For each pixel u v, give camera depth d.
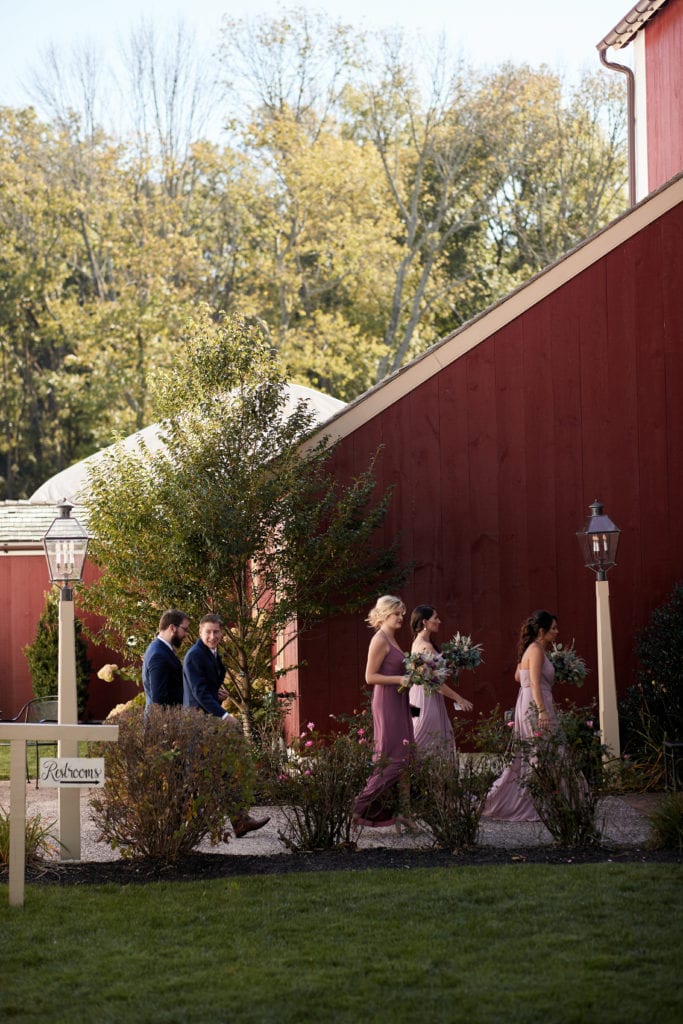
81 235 38.62
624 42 16.61
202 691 8.98
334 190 36.97
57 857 8.32
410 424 12.42
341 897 7.09
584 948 6.08
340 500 12.27
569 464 12.50
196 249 37.22
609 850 8.24
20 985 5.77
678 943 6.12
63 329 37.41
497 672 12.38
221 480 11.94
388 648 8.99
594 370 12.54
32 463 39.00
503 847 8.43
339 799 8.40
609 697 10.85
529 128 38.59
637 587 12.48
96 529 12.36
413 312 37.12
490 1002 5.40
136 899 7.17
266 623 11.94
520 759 9.28
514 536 12.45
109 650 18.11
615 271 12.57
